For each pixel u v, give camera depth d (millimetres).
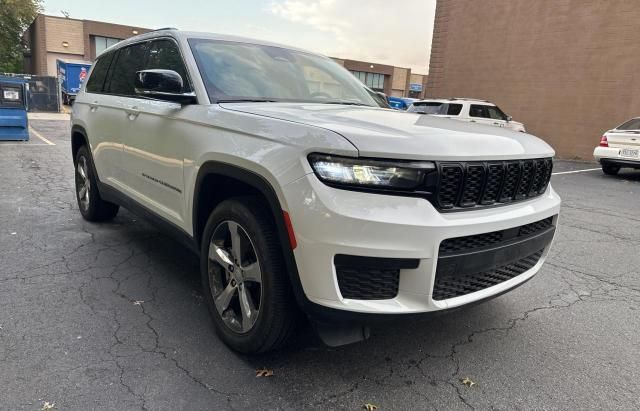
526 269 2865
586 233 5855
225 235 2787
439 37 19891
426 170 2127
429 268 2139
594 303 3684
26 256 4070
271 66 3566
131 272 3826
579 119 15953
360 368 2633
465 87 19266
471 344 2959
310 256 2150
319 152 2150
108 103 4277
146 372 2490
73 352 2643
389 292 2188
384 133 2236
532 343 3010
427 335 3045
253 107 2852
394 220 2068
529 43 17016
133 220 5344
